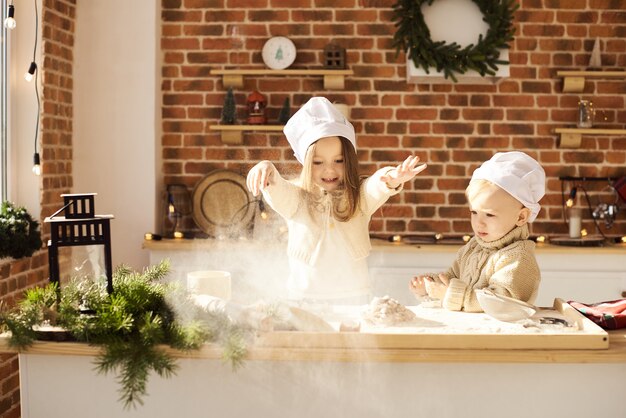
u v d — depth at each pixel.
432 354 1.41
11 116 3.13
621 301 1.76
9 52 3.11
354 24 3.73
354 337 1.43
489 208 1.73
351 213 1.94
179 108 3.78
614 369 1.44
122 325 1.41
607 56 3.74
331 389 1.45
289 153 3.74
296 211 1.98
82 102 3.60
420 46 3.45
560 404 1.45
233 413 1.46
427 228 3.78
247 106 3.70
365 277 2.00
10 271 2.90
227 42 3.75
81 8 3.59
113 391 1.48
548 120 3.75
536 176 1.76
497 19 3.44
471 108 3.75
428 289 1.77
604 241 3.59
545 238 3.55
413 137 3.76
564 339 1.43
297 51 3.74
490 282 1.72
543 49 3.73
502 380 1.45
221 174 3.69
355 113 3.76
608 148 3.76
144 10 3.61
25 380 1.49
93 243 1.53
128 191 3.63
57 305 1.50
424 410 1.46
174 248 3.46
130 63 3.61
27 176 3.20
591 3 3.72
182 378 1.47
